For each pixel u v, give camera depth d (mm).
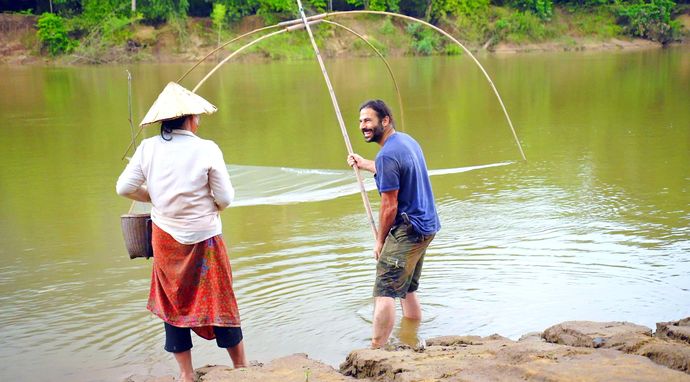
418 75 26797
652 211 7477
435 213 4637
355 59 39062
